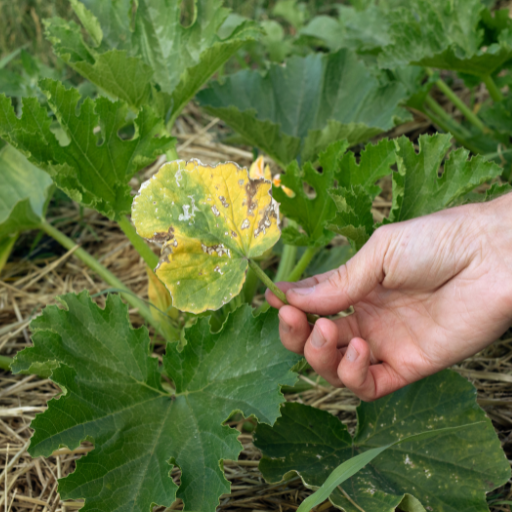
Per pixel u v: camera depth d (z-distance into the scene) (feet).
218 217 2.46
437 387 2.93
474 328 2.71
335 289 2.71
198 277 2.47
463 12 4.00
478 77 4.18
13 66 5.28
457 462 2.79
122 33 3.53
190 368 2.84
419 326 2.81
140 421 2.75
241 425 3.17
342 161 3.00
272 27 5.54
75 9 3.43
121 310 2.88
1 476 2.99
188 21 5.98
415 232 2.66
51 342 2.74
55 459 3.06
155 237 2.43
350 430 3.19
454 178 2.91
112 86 3.24
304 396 3.37
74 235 4.37
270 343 2.81
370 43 4.84
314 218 3.12
